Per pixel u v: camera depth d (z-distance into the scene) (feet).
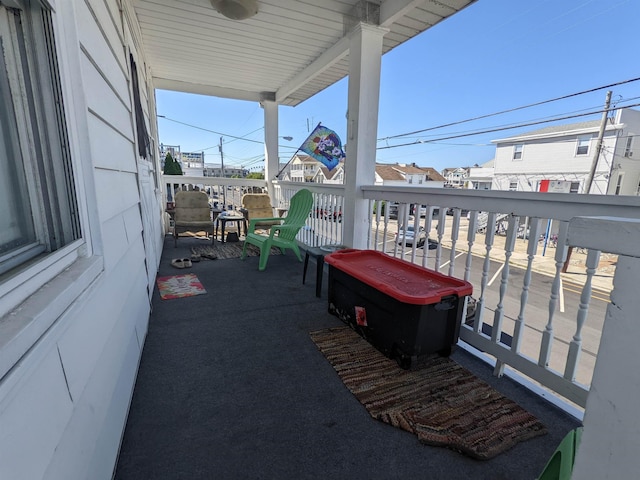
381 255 7.57
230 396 4.93
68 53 3.28
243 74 15.56
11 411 1.77
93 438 3.12
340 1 9.05
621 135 38.24
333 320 7.55
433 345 5.66
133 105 7.64
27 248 2.56
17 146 2.52
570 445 2.68
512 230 5.32
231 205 22.12
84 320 3.04
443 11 9.07
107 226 4.23
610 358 1.44
